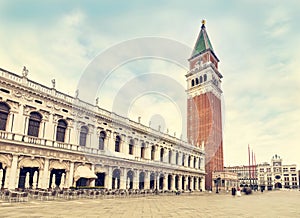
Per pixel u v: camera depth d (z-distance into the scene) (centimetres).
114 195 3459
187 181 6600
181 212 1964
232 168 18025
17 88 3281
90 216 1565
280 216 1906
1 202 2188
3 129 3134
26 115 3350
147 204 2558
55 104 3734
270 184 18362
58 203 2284
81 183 3919
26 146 3183
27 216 1489
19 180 3141
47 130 3572
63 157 3619
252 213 2062
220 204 2908
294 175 17588
